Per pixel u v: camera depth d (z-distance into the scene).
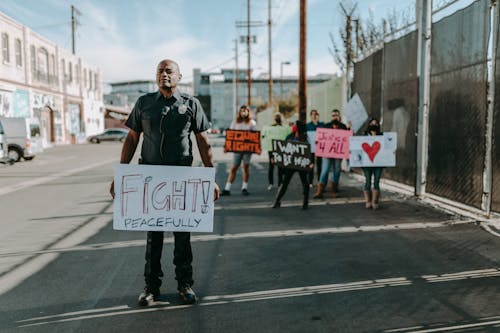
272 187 10.62
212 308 3.65
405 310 3.56
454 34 7.11
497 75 6.00
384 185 10.50
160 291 4.04
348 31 15.52
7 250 5.41
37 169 16.22
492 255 4.95
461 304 3.66
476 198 6.65
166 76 3.48
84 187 11.12
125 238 5.96
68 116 44.41
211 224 3.71
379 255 5.02
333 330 3.24
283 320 3.41
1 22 30.17
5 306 3.73
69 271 4.62
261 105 72.69
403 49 9.14
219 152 26.69
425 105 8.36
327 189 10.15
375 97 10.91
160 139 3.61
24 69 34.03
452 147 7.27
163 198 3.68
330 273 4.45
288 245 5.50
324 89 16.73
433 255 5.00
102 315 3.54
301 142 7.72
